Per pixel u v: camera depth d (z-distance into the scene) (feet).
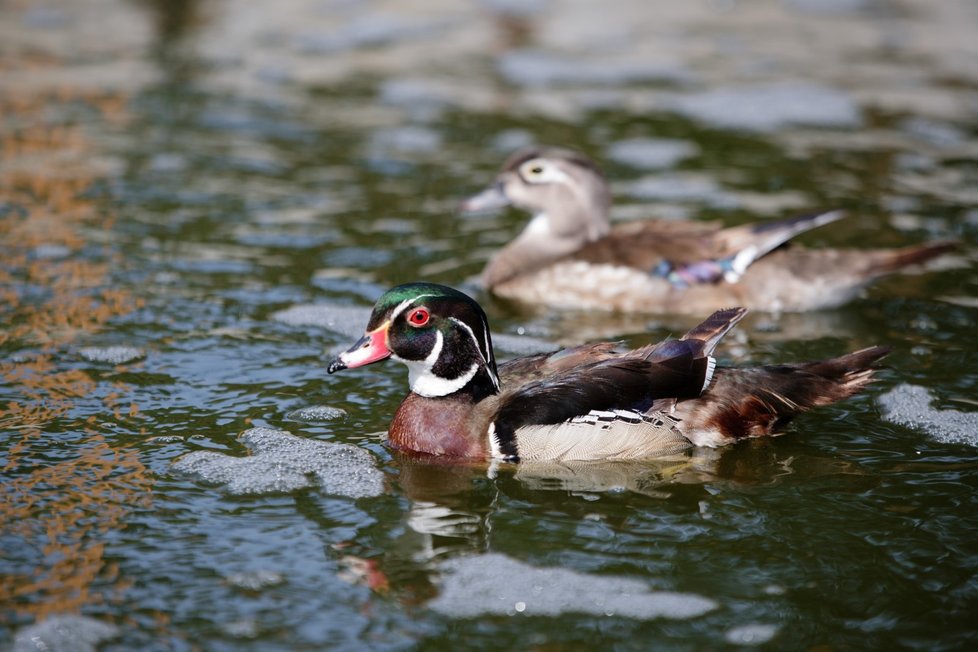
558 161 49.44
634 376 33.76
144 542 29.30
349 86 72.95
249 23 86.02
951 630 26.30
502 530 30.40
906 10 90.53
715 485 32.63
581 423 33.32
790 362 40.86
